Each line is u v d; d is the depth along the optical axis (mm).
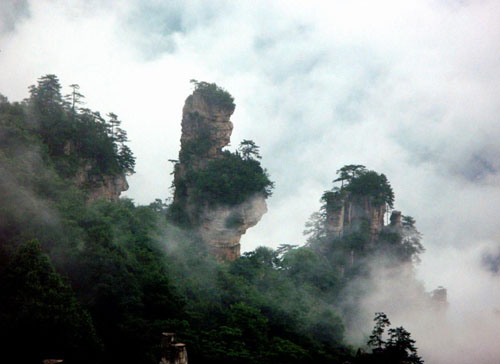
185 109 157750
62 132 123062
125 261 82625
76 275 74250
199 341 80125
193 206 146625
